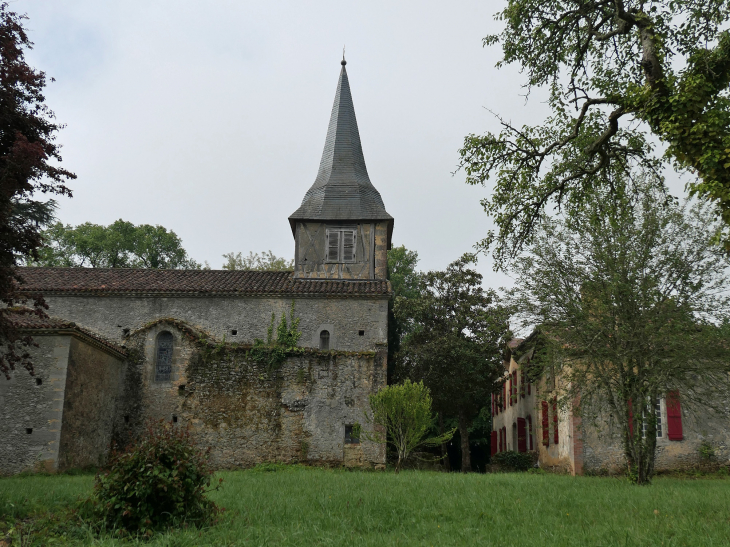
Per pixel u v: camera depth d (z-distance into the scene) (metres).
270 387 22.52
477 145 14.16
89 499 8.65
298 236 26.83
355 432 21.22
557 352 14.66
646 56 11.35
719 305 13.77
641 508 9.50
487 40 14.13
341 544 7.14
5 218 10.70
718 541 7.02
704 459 20.11
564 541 7.06
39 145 10.69
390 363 29.03
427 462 25.91
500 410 35.09
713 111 10.37
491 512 9.16
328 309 24.62
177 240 43.38
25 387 18.59
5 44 11.27
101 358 21.23
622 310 13.95
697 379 14.90
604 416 20.20
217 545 7.28
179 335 22.92
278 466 20.95
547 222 15.12
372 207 27.41
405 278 43.47
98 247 40.00
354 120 29.94
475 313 28.86
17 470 18.03
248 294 24.52
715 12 11.84
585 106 12.98
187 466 8.82
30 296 12.15
